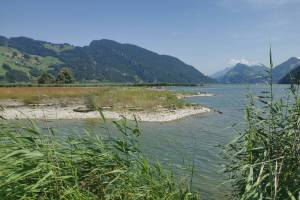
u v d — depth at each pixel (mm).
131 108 31281
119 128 4906
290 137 4445
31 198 3869
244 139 4812
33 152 4137
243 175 4602
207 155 13414
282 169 4219
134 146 4824
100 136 4988
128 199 4277
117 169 4367
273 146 4547
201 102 51625
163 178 4742
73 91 45969
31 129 4531
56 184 4031
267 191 4172
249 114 4777
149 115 28922
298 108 4500
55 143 4535
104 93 40500
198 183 9414
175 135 19250
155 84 148250
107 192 4363
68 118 26969
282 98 4777
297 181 4094
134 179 4438
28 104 34344
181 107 36469
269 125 4695
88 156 4516
